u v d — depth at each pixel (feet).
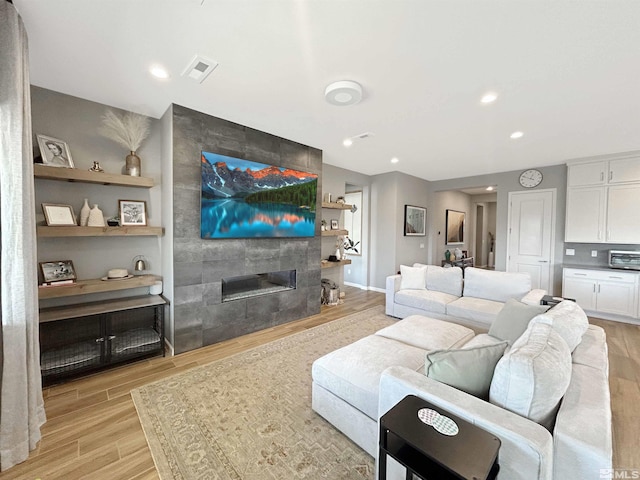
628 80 6.96
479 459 2.86
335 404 5.66
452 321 11.21
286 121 9.95
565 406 3.70
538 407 3.53
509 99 8.07
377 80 7.14
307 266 13.19
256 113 9.29
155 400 6.65
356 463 4.91
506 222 17.35
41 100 7.79
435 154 13.94
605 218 13.51
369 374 5.43
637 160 12.73
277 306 11.98
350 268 21.18
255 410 6.31
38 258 7.91
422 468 3.25
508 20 5.06
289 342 10.18
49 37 5.66
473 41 5.65
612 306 12.92
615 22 5.03
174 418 6.03
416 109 8.79
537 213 16.17
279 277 12.79
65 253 8.31
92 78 7.27
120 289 8.81
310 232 13.05
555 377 3.59
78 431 5.63
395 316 13.12
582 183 14.11
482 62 6.33
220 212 9.85
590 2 4.63
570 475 3.13
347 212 21.26
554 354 3.94
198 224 9.46
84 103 8.44
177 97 8.27
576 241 14.29
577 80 7.00
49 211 7.68
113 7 4.88
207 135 9.50
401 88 7.52
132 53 6.21
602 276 13.16
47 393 6.89
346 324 12.21
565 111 8.77
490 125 10.02
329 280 16.55
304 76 7.04
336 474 4.68
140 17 5.12
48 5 4.80
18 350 4.86
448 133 10.89
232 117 9.67
